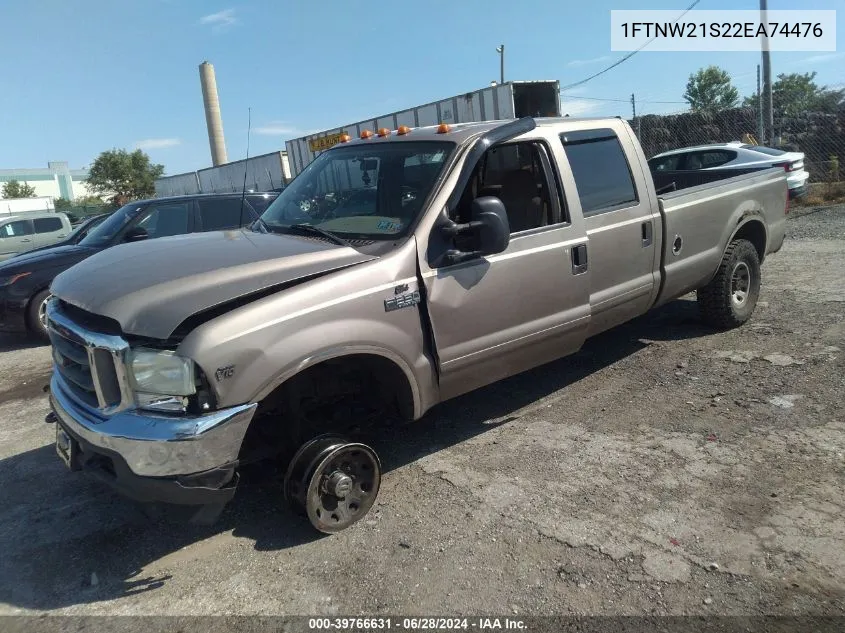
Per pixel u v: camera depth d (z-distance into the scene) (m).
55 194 101.44
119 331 2.90
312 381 3.52
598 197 4.55
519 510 3.45
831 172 16.25
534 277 4.04
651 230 4.89
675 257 5.18
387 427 4.58
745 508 3.32
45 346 8.12
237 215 8.63
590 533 3.20
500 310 3.88
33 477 4.24
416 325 3.52
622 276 4.70
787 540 3.04
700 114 19.72
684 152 13.38
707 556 2.98
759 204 6.10
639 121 19.33
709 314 5.97
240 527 3.50
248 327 2.91
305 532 3.40
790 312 6.46
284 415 3.38
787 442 3.94
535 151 4.26
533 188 4.22
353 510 3.43
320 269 3.25
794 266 8.59
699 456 3.87
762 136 16.25
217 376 2.82
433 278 3.56
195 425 2.78
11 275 7.89
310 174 4.61
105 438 2.82
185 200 8.45
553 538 3.19
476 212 3.50
